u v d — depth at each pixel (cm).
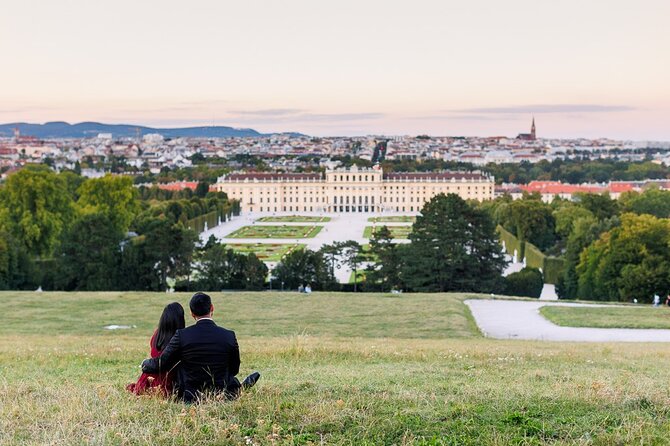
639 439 1691
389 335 5934
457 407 1912
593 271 10144
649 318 6875
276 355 3397
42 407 1923
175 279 11675
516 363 3275
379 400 2002
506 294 11181
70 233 10712
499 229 19875
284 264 11181
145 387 2064
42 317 6662
